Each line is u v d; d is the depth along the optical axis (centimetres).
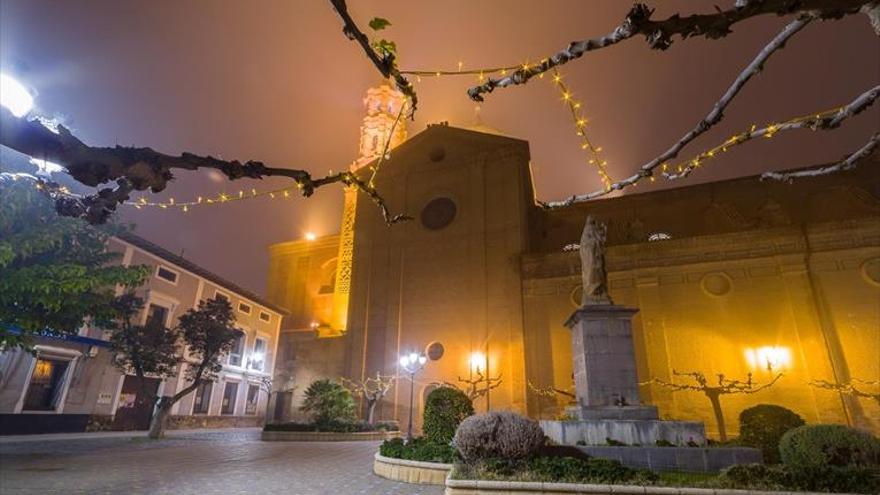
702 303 2312
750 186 2930
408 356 2131
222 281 3161
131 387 2528
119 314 1377
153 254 2630
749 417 1086
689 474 860
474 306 2817
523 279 2717
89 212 286
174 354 2416
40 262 1228
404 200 3319
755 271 2288
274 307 3791
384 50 332
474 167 3198
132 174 251
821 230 2239
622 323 1191
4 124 213
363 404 2819
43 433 2058
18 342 1209
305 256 4625
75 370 2225
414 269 3086
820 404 1978
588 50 286
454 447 948
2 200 1039
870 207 2581
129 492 890
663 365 2242
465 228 3059
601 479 778
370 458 1559
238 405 3331
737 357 2175
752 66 317
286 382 3216
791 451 823
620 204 3172
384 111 4653
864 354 2005
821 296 2148
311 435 2272
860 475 732
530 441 898
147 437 2114
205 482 1023
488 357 2641
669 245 2453
